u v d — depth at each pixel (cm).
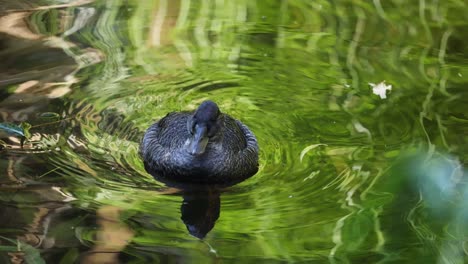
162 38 1305
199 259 780
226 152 959
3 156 970
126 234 826
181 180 964
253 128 1088
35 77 1155
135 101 1129
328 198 908
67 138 1024
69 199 887
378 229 784
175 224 851
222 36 1328
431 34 1353
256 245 810
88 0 1417
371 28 1373
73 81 1154
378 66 1251
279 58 1270
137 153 1016
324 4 1465
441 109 1130
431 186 421
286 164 1001
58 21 1323
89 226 836
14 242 800
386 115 1116
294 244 809
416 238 730
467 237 567
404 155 496
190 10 1413
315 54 1283
